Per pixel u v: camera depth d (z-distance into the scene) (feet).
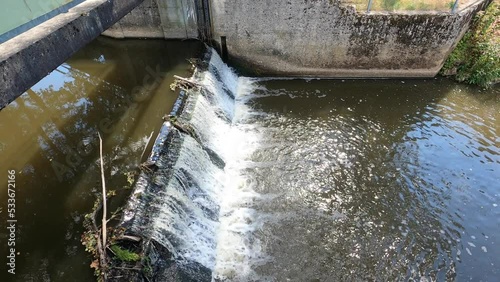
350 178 39.27
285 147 42.70
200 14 51.85
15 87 21.79
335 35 50.60
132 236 26.40
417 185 38.78
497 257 32.17
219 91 47.75
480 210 36.42
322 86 54.39
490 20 51.31
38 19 25.81
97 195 31.19
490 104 51.24
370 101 51.29
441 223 34.96
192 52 52.60
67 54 26.94
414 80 55.72
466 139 45.16
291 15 49.19
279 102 50.47
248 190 37.27
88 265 25.77
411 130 46.29
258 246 32.01
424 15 47.93
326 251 32.01
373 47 51.72
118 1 35.04
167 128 36.24
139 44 55.83
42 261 26.12
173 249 27.89
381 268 30.91
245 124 46.01
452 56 53.88
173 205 29.81
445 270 30.96
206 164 36.78
